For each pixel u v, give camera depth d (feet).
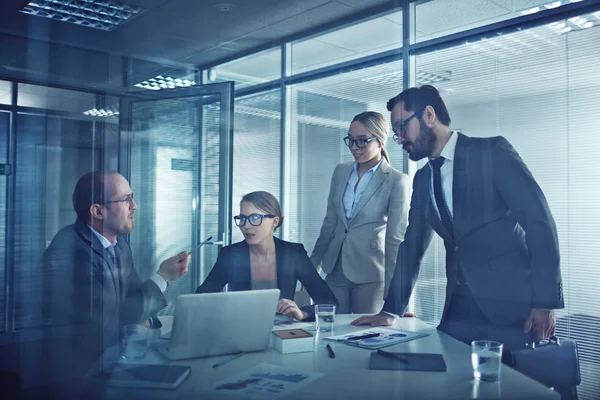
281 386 3.71
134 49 13.42
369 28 11.26
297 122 13.14
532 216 6.86
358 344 4.87
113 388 3.96
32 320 10.73
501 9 9.32
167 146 13.17
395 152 10.32
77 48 13.17
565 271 8.68
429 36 10.53
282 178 13.32
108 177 6.77
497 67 9.52
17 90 14.46
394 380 3.83
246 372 4.04
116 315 5.90
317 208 12.57
